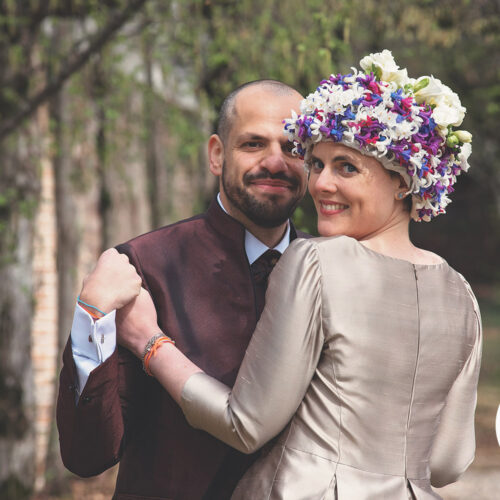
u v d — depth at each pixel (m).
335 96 2.14
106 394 2.27
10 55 6.21
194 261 2.54
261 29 6.00
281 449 2.13
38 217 7.65
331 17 5.74
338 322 2.07
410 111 2.15
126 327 2.36
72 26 7.25
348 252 2.14
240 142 2.55
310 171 2.28
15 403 6.67
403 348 2.11
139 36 7.29
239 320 2.47
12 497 6.57
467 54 9.54
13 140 6.57
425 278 2.20
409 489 2.11
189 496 2.36
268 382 2.05
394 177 2.18
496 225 26.75
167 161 10.10
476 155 17.19
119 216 9.34
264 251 2.64
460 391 2.33
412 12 6.61
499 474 8.66
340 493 2.03
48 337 8.31
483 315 22.58
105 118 7.88
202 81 6.44
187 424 2.39
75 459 2.36
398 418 2.12
